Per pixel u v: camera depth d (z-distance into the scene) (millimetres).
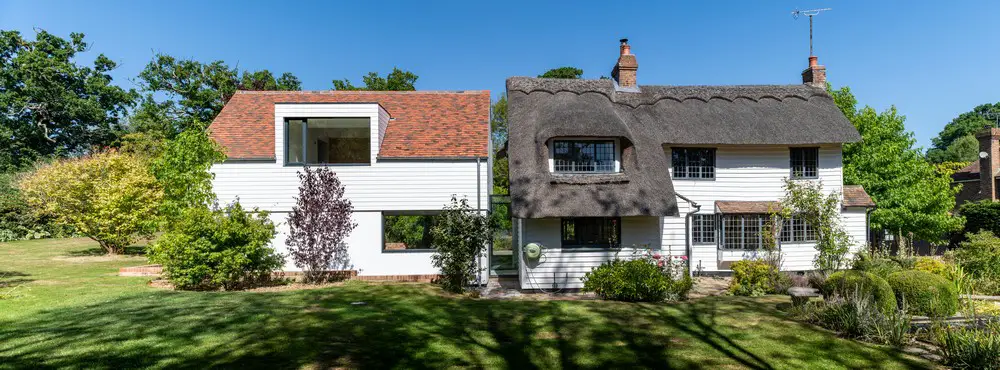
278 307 11680
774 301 13547
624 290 13734
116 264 19438
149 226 17359
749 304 12992
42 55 41594
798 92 21578
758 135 19312
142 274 16781
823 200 18625
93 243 28297
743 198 19938
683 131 19203
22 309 10898
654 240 16703
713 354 8359
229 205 16797
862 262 13812
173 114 37938
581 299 14055
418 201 17516
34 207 30141
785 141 19219
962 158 54688
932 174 24344
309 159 18469
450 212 15883
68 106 41562
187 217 14383
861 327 9297
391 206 17453
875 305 9594
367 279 17328
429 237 17875
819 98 21438
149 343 8320
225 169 17219
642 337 9445
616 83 22625
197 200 16375
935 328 9016
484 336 9453
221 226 14281
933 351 8422
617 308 12344
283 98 21578
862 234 19969
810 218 18062
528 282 16266
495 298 14211
